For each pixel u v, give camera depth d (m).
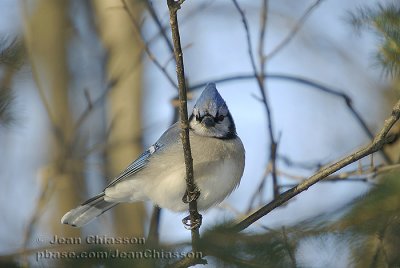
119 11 14.81
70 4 16.92
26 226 12.09
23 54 8.30
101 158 15.59
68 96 16.34
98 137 16.14
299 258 5.38
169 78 11.23
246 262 5.30
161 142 10.03
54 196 14.89
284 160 11.45
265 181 11.57
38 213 12.45
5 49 8.21
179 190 9.67
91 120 16.20
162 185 9.80
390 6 8.20
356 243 5.52
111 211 14.65
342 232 5.29
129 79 15.18
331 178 9.72
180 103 7.48
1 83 8.41
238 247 5.35
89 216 10.59
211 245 5.38
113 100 15.24
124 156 14.69
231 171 9.77
